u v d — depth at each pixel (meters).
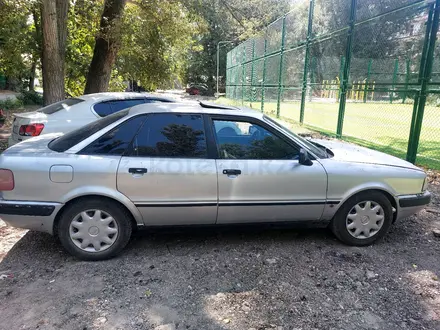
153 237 4.05
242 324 2.63
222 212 3.62
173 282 3.16
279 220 3.79
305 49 12.30
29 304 2.82
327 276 3.30
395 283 3.20
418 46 9.33
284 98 15.38
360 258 3.65
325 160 3.84
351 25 9.27
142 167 3.41
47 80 10.09
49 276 3.23
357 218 3.86
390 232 4.31
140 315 2.71
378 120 14.47
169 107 3.75
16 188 3.29
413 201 3.95
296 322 2.67
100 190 3.35
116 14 12.52
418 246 3.95
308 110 17.50
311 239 4.09
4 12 9.48
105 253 3.50
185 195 3.51
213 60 42.59
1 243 3.88
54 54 9.99
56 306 2.80
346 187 3.77
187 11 13.91
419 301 2.94
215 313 2.75
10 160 3.32
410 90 7.15
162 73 15.52
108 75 13.52
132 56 15.17
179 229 3.68
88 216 3.43
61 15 10.47
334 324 2.65
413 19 8.29
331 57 13.01
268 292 3.04
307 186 3.69
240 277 3.26
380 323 2.67
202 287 3.09
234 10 15.97
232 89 26.33
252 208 3.65
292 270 3.39
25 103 23.84
